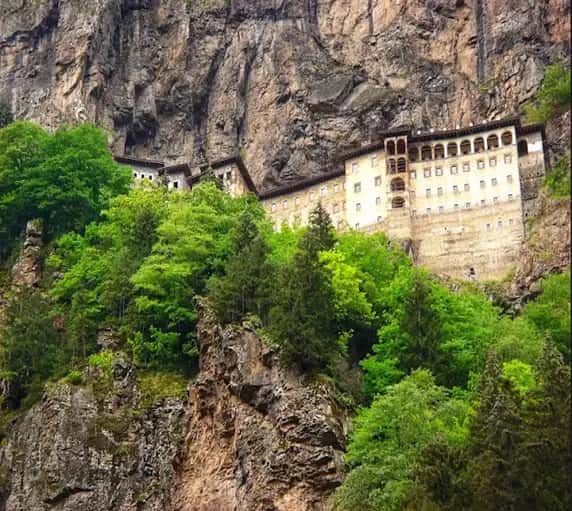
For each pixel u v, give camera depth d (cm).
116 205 8875
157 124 15862
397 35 15738
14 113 14950
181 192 9244
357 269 7600
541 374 5094
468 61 15250
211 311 6850
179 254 7581
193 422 6512
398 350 6650
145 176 13600
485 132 12725
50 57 15588
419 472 4603
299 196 13675
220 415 6375
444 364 6550
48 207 9131
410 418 5122
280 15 16550
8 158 9481
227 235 7800
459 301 7512
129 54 16112
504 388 4988
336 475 5650
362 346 6988
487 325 7300
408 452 4944
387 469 4897
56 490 6581
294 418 5906
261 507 5766
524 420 4666
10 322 7794
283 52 16050
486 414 4794
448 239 12344
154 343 7144
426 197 12662
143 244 7994
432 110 14862
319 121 15138
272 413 6081
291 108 15375
